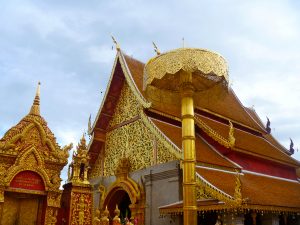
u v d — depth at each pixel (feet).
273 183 62.64
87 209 39.42
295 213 52.70
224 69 24.94
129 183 61.21
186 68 23.21
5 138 32.17
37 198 33.12
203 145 62.23
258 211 45.21
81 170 43.65
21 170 31.48
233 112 81.97
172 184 54.03
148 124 60.90
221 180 50.29
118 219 35.58
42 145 33.73
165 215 51.83
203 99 30.45
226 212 43.50
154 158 59.82
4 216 31.22
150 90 32.48
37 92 36.09
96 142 74.54
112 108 75.36
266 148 74.08
